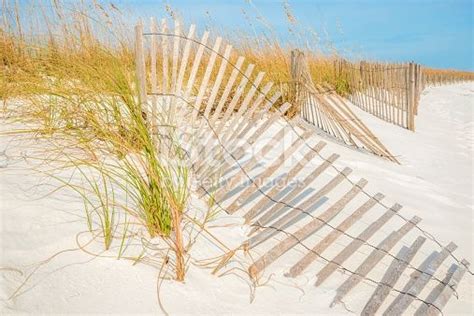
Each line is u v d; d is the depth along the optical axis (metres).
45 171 2.59
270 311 1.96
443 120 9.69
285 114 5.56
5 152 2.83
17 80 3.87
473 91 21.14
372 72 8.66
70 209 2.22
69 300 1.65
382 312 2.14
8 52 4.43
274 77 5.99
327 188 2.83
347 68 9.77
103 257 1.93
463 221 3.55
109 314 1.64
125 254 2.00
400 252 2.77
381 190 3.83
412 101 7.53
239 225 2.66
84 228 2.09
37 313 1.54
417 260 2.72
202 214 2.64
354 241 2.57
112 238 2.08
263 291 2.09
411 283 2.43
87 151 2.92
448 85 25.88
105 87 3.40
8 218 2.02
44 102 3.59
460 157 6.04
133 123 3.06
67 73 3.80
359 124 6.09
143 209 2.35
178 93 3.46
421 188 4.28
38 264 1.78
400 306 2.15
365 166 4.54
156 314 1.72
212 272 2.12
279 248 2.39
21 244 1.87
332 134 5.95
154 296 1.81
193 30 3.47
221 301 1.93
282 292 2.12
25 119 3.49
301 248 2.57
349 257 2.58
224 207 2.84
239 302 1.97
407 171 4.86
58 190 2.39
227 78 5.26
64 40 4.41
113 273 1.86
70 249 1.92
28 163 2.69
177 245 2.02
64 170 2.65
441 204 3.90
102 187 2.52
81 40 4.27
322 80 8.93
